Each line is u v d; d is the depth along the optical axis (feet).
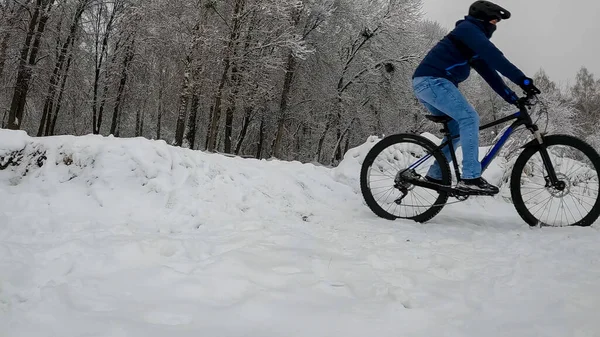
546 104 10.56
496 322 4.33
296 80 68.44
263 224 9.12
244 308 4.46
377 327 4.17
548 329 4.09
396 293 5.07
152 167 10.39
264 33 55.06
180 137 54.34
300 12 61.98
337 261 6.50
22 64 52.85
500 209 13.79
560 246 7.85
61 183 10.07
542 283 5.61
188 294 4.87
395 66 68.59
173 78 59.57
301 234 8.60
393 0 66.18
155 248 6.63
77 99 66.39
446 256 7.13
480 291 5.33
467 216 12.12
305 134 85.30
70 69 63.00
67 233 7.36
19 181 10.36
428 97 10.61
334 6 64.85
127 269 5.62
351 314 4.46
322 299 4.90
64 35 60.49
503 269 6.38
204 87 54.60
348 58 69.77
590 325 4.15
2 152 10.68
